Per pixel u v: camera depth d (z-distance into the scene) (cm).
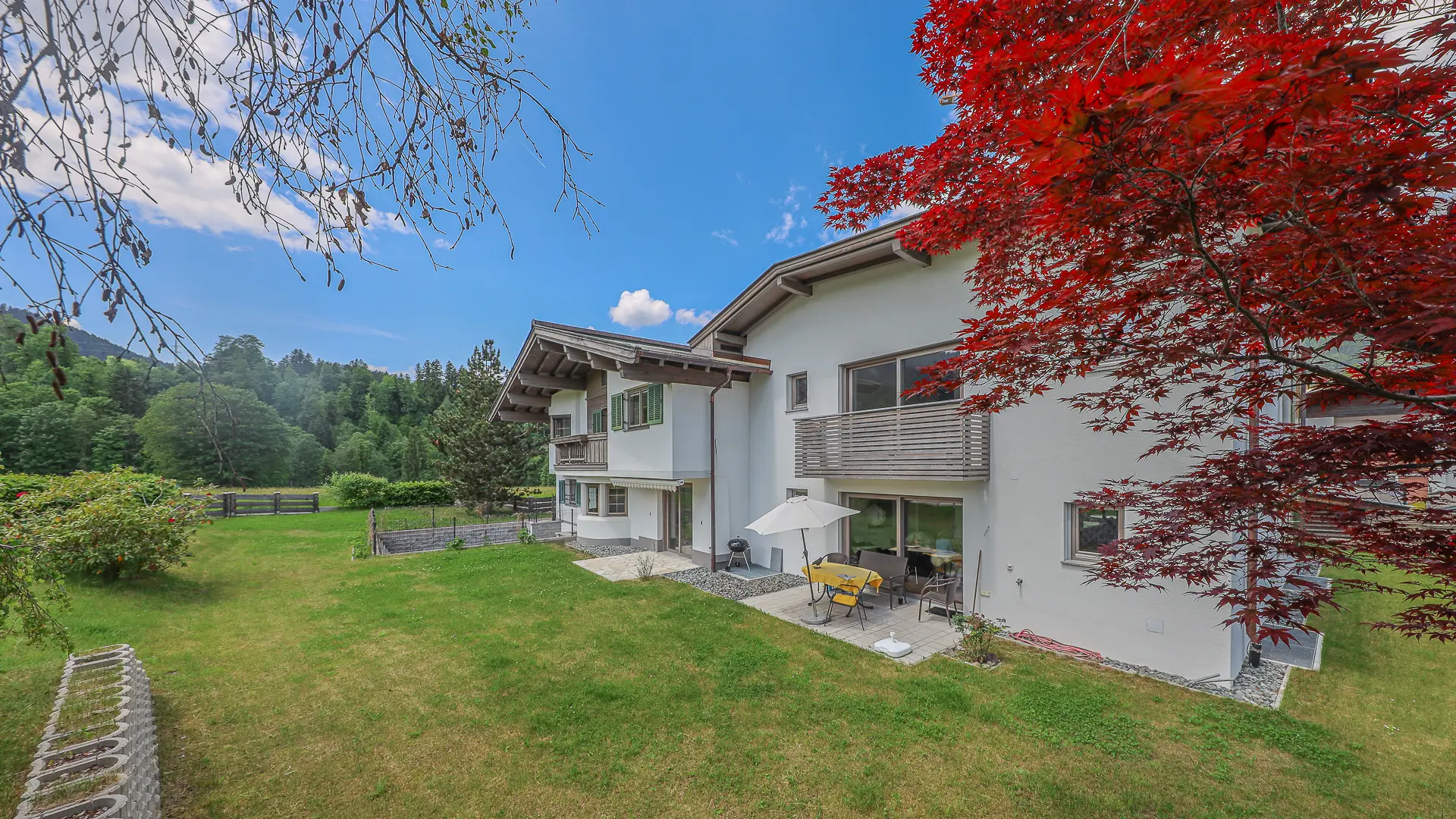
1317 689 708
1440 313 208
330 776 532
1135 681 732
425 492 3575
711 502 1388
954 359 453
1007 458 930
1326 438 306
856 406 1220
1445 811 473
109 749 463
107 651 705
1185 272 302
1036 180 214
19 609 550
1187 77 154
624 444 1606
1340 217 220
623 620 1006
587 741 593
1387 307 234
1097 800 491
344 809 486
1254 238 270
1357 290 233
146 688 666
